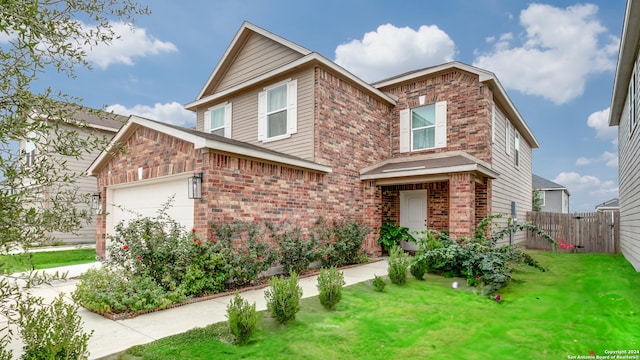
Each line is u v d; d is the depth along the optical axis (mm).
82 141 2828
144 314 5191
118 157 9766
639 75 7934
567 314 5148
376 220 11141
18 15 2201
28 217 2377
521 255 7660
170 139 7875
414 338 4270
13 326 4520
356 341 4141
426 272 8234
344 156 10586
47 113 2564
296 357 3684
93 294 5207
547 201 28484
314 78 9984
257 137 11523
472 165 9086
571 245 13281
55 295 6266
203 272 6246
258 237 7543
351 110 11023
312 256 8203
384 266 9484
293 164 8562
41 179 2492
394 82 12500
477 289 6699
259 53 12367
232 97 12539
